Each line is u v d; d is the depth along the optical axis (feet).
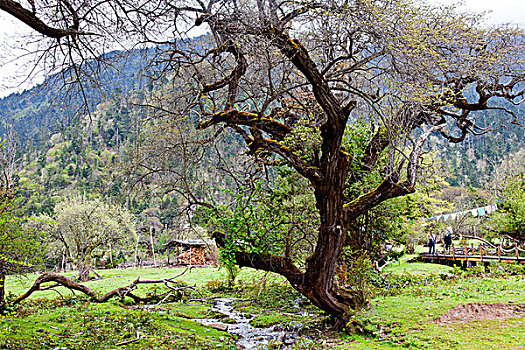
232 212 33.65
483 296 37.32
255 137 31.35
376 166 44.27
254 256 32.78
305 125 33.91
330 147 28.71
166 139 31.96
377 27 24.22
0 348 21.58
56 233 106.01
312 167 30.35
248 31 23.77
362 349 24.93
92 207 109.09
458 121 40.70
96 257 141.59
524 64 36.45
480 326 27.40
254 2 23.85
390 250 66.08
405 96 26.40
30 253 35.81
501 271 57.21
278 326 35.09
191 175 33.71
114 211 114.83
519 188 80.18
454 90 36.35
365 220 45.85
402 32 24.94
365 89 31.22
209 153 37.35
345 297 32.76
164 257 157.28
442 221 103.60
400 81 25.80
